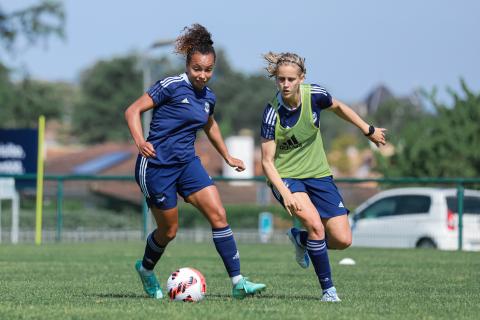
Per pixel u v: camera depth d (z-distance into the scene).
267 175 23.14
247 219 75.38
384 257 47.72
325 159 24.16
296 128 23.23
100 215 75.88
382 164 88.69
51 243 65.44
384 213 61.66
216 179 62.12
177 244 66.56
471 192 58.06
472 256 48.59
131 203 90.00
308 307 21.44
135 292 26.23
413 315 20.25
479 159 86.31
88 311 20.23
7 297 24.28
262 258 47.03
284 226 75.12
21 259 44.34
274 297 24.72
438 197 59.50
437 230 59.22
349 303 22.77
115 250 53.72
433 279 32.38
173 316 19.28
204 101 22.86
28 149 72.94
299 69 22.42
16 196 68.94
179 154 22.66
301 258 25.72
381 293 26.47
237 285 23.39
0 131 73.69
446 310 21.47
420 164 87.12
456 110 88.44
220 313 19.81
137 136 21.92
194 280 22.88
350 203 64.00
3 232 70.06
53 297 24.23
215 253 51.97
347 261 42.25
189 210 74.25
